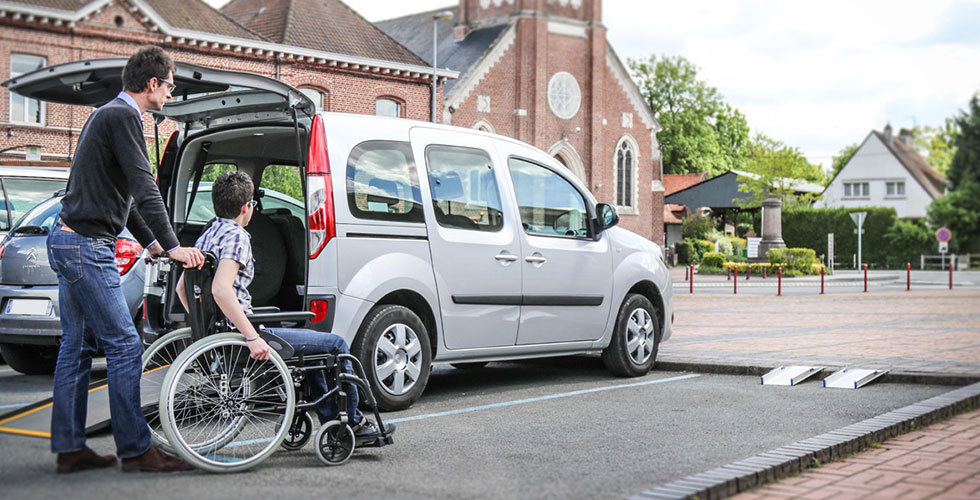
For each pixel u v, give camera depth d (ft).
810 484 15.05
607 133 162.81
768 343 37.45
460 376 29.60
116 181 15.57
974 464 16.66
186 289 16.30
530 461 16.78
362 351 21.68
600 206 27.99
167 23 102.63
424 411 22.61
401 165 23.02
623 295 28.71
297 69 114.11
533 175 26.66
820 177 187.93
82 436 15.51
